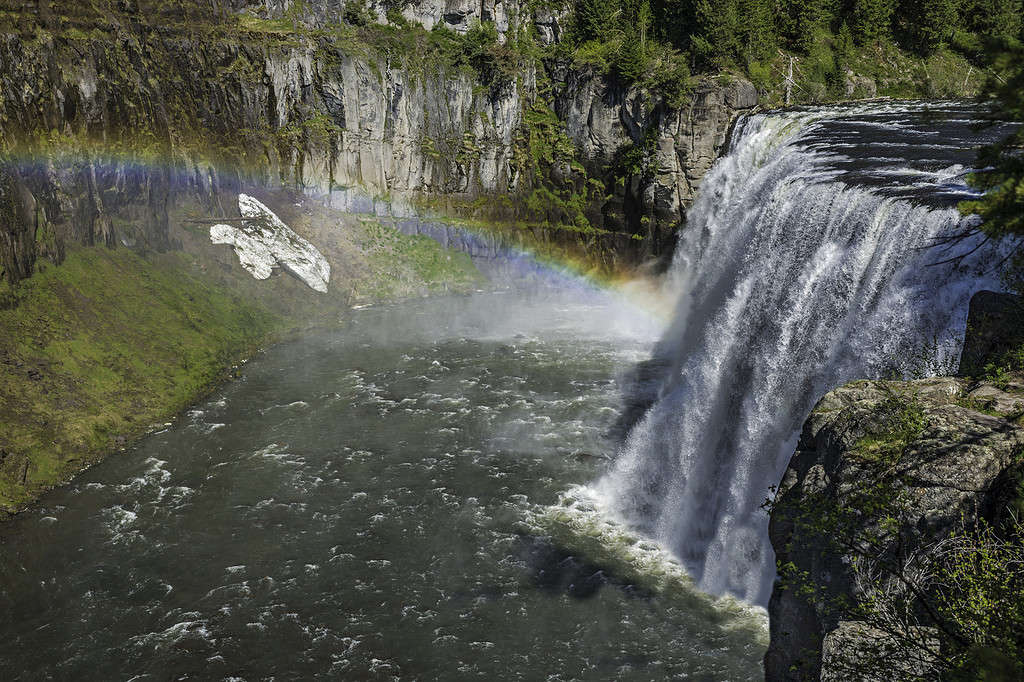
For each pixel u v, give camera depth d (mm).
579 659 35500
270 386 65438
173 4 83000
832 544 21531
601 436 56875
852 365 38844
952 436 22297
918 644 17797
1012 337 27625
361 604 39469
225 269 80312
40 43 66062
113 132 72250
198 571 42031
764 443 44156
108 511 47500
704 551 42906
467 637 37062
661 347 75625
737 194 75438
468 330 80438
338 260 90562
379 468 52531
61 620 38500
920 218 39000
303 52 88875
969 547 19078
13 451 50719
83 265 67562
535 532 45219
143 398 60094
